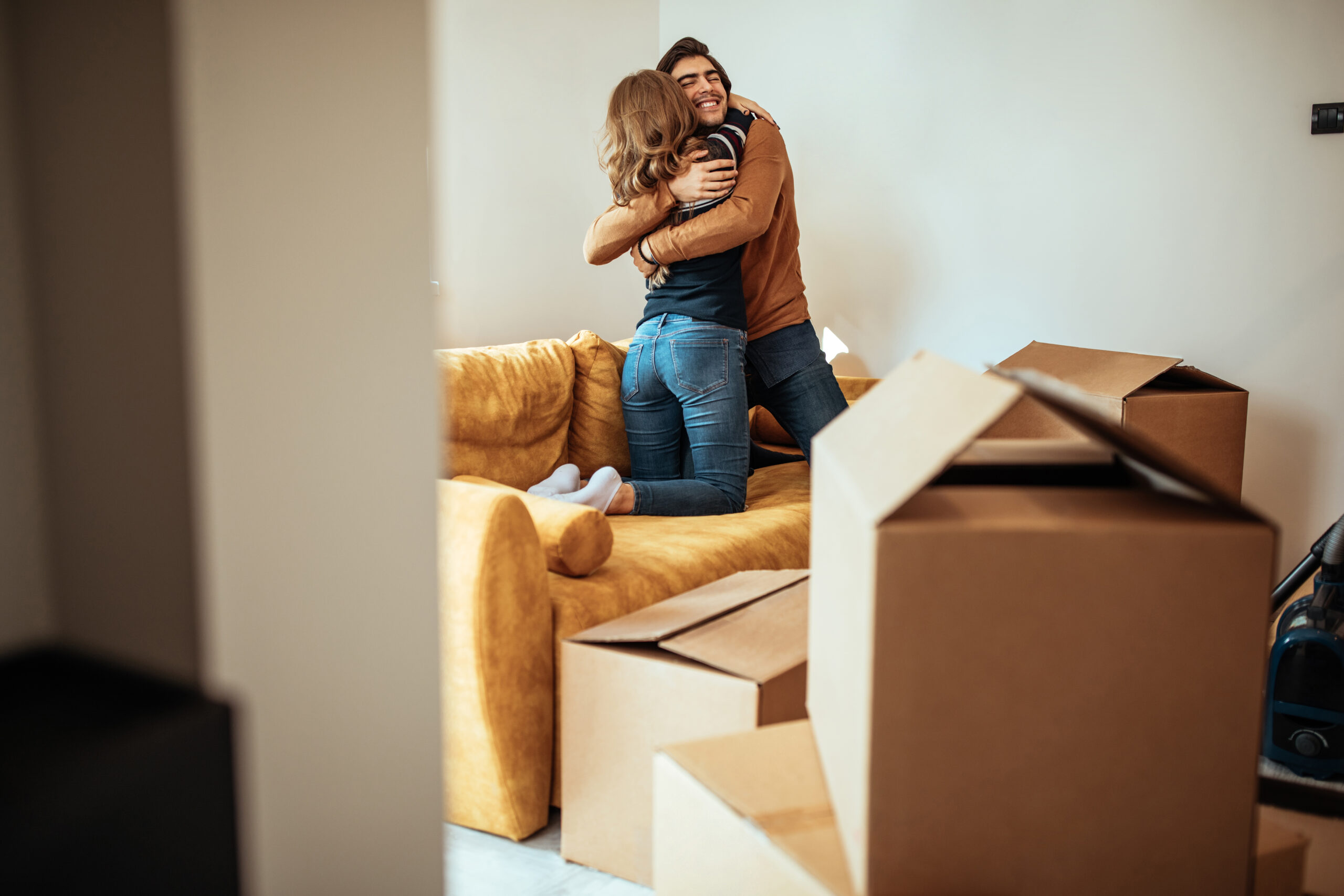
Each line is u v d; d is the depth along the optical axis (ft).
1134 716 2.00
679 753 2.73
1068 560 1.95
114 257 1.53
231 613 1.57
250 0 1.53
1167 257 8.75
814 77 10.30
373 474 1.88
